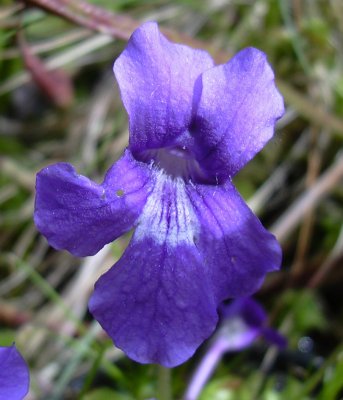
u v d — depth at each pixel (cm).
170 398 5
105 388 5
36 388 5
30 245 6
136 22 6
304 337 6
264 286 6
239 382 5
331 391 5
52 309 6
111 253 6
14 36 6
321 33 7
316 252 6
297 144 7
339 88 7
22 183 6
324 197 6
